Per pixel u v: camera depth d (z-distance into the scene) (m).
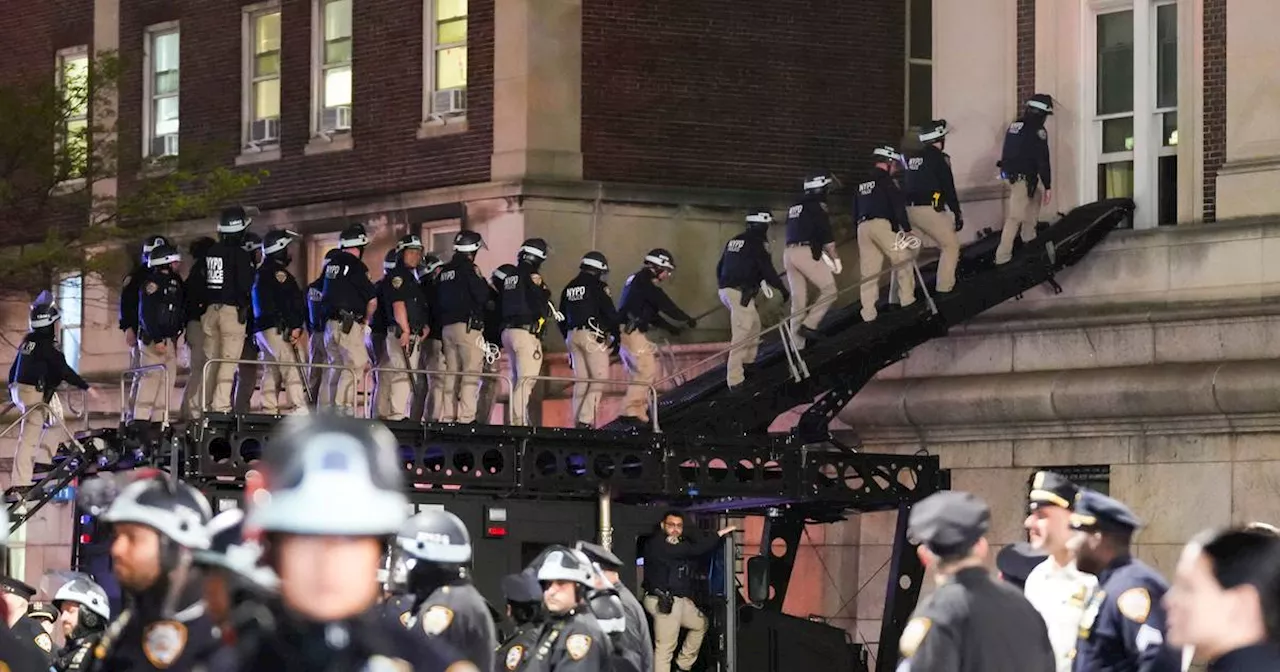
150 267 23.84
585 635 13.20
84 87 35.84
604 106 34.31
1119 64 30.27
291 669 4.88
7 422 38.94
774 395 25.11
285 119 37.38
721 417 24.64
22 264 34.09
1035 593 12.18
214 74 38.69
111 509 7.55
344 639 4.92
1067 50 30.53
